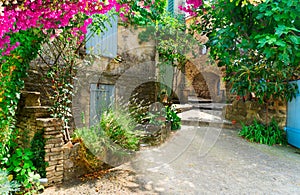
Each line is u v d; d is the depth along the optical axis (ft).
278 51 8.85
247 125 20.02
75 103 13.53
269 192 8.95
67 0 6.73
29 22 6.46
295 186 9.46
